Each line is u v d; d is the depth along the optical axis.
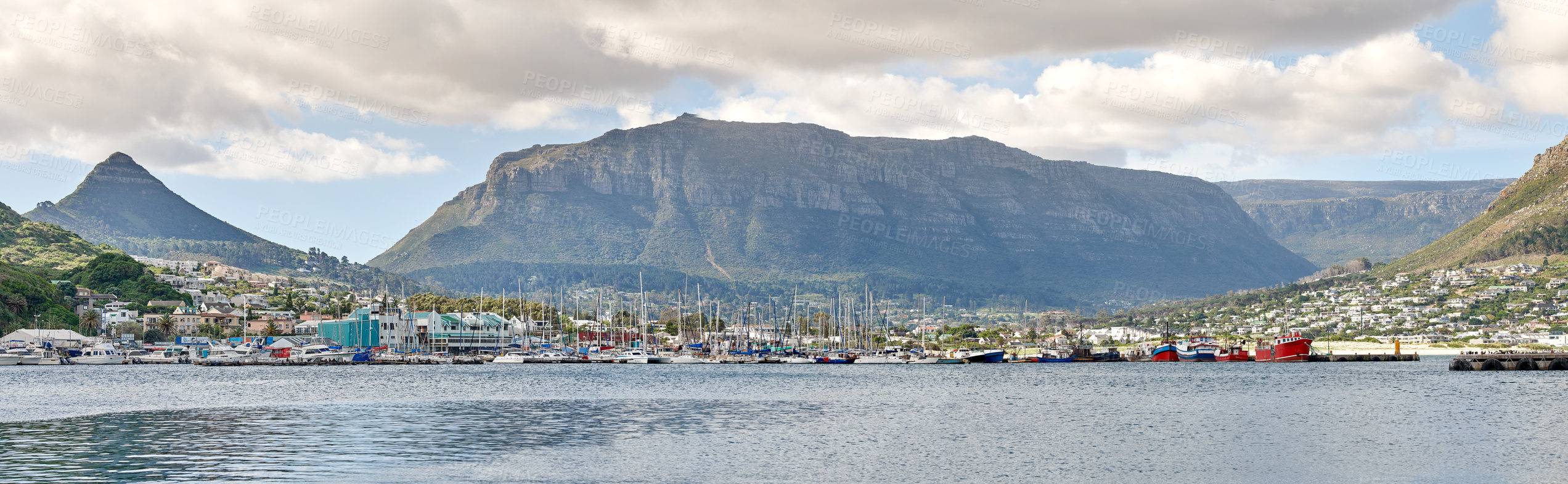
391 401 134.38
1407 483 73.31
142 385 169.38
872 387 173.38
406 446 89.94
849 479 74.94
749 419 113.88
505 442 92.69
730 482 73.75
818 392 158.50
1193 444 93.12
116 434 96.50
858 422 111.19
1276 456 85.50
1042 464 81.81
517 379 198.75
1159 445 92.31
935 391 163.25
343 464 80.06
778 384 184.62
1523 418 112.06
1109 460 83.56
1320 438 96.69
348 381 185.88
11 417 111.12
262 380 187.25
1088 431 103.06
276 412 117.19
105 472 75.44
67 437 94.69
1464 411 121.12
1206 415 119.62
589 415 116.81
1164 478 75.56
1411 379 192.88
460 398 141.50
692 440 94.81
